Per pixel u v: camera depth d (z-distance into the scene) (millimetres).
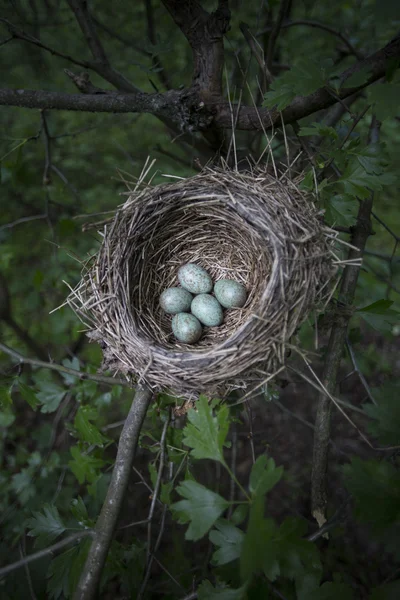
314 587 461
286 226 539
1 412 723
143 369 539
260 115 559
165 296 621
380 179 523
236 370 524
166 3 548
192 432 461
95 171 1011
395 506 438
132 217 566
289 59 773
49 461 684
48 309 898
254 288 604
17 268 937
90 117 1050
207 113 564
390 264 689
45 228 970
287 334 521
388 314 539
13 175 674
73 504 526
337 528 651
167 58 750
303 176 562
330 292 538
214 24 551
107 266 555
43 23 805
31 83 857
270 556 426
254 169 574
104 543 487
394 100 456
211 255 642
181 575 569
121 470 506
